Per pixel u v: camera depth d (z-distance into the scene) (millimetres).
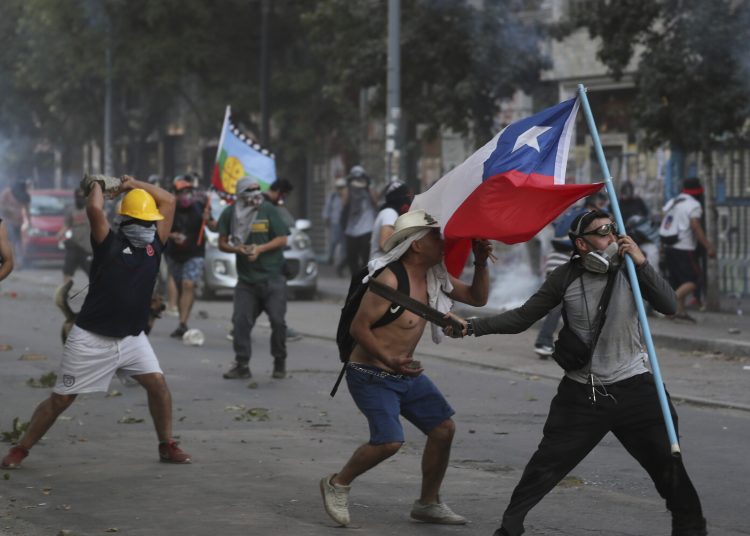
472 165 8445
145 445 11508
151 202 10391
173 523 8562
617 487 9953
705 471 10547
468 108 28156
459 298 8641
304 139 37594
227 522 8586
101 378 10391
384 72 28734
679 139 22625
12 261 11039
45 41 40906
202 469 10430
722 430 12477
